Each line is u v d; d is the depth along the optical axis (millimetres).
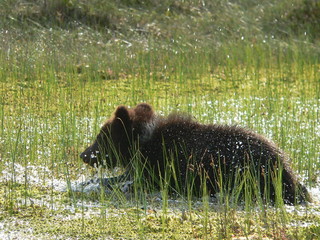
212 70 21203
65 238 7484
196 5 27938
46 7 23422
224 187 9102
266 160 9320
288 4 28641
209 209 8805
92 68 19344
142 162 9891
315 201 9641
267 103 16469
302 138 12758
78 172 10766
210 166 9453
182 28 24906
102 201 8703
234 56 22609
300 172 11219
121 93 17406
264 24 27078
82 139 12570
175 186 9719
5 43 19703
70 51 20438
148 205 9016
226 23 26219
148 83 17891
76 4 24359
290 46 24109
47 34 21312
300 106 16391
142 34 23844
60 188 9805
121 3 26547
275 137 12844
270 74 21172
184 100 16594
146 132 9953
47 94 16312
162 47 22562
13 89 16750
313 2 28203
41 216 8258
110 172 10688
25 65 18406
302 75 20984
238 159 9383
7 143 11789
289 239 7523
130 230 7812
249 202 8836
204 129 9859
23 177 10234
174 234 7703
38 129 13102
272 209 8836
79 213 8461
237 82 19891
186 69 20438
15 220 8070
